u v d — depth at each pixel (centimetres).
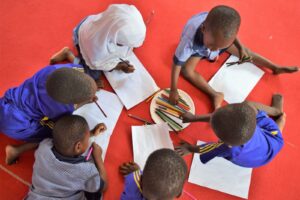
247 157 144
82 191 153
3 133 170
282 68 187
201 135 177
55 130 137
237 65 193
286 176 171
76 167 140
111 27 156
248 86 190
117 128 176
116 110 179
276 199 166
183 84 189
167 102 181
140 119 178
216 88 188
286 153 176
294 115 185
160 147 170
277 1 216
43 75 147
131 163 165
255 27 207
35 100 145
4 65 185
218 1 214
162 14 207
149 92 184
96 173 146
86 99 139
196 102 186
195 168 168
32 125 153
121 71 187
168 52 197
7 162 164
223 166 169
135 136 172
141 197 133
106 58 171
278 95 185
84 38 167
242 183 167
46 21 199
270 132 153
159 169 112
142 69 189
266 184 168
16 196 159
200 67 194
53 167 139
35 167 143
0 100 154
